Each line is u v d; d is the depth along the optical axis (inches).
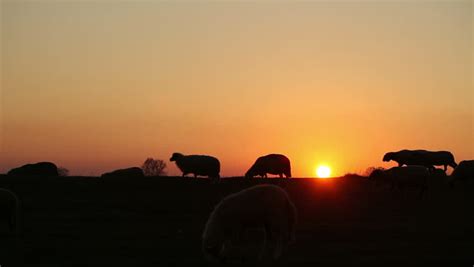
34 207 1390.3
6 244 955.3
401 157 2080.5
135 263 816.3
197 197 1529.3
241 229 823.7
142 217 1283.2
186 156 1813.5
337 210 1337.4
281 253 829.2
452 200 1494.8
